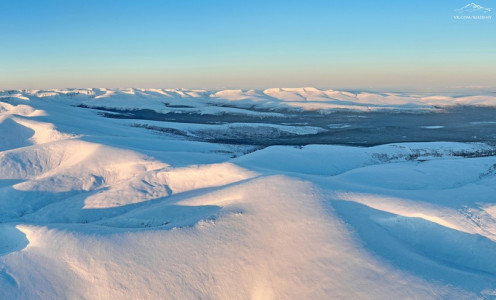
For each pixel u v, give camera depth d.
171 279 15.17
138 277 15.23
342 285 13.74
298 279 14.47
